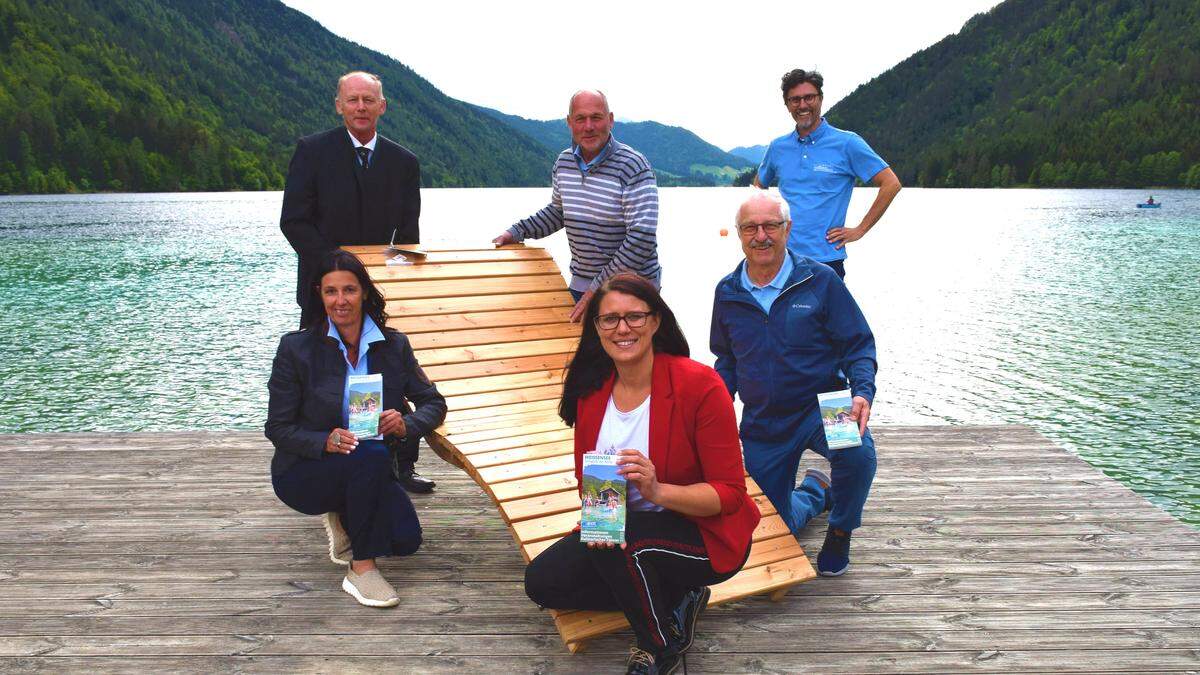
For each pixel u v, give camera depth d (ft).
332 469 9.11
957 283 67.67
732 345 10.18
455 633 8.59
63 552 10.57
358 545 9.26
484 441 10.49
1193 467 25.57
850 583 9.77
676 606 7.73
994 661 8.09
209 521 11.61
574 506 9.12
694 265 86.38
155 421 32.01
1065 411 31.63
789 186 14.33
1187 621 8.82
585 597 7.82
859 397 9.06
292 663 8.02
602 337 7.20
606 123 12.11
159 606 9.15
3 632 8.59
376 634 8.56
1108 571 10.04
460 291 13.32
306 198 12.96
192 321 52.75
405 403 10.25
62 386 36.91
